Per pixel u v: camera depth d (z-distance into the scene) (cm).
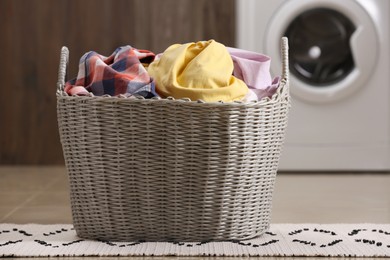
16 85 403
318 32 363
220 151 192
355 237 204
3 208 262
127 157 193
